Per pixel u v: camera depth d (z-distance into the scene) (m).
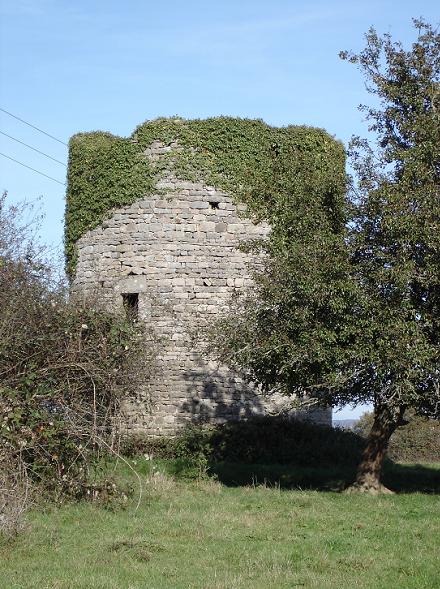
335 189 14.45
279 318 14.00
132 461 17.64
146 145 20.81
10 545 9.33
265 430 19.94
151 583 7.99
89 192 21.47
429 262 13.05
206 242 20.52
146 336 14.30
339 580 8.27
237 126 20.73
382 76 14.91
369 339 13.10
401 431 26.94
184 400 20.14
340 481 16.73
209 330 15.23
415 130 13.96
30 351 11.93
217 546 9.64
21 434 11.29
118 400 12.48
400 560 9.16
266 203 16.52
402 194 13.29
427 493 15.23
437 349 12.92
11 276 12.40
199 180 20.66
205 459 18.72
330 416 21.77
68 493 11.98
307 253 13.74
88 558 8.91
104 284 20.83
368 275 13.38
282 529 10.77
